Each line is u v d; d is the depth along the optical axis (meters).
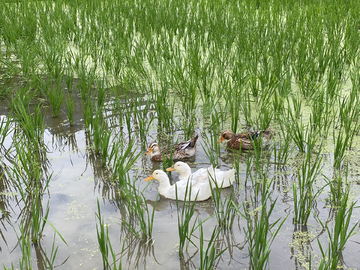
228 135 7.32
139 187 6.20
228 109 9.03
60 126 8.44
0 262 4.56
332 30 12.70
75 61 11.45
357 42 11.75
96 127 7.11
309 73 10.38
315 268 4.35
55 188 6.10
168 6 17.83
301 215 5.26
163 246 4.78
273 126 8.18
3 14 16.03
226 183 5.94
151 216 5.39
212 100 8.53
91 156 7.12
